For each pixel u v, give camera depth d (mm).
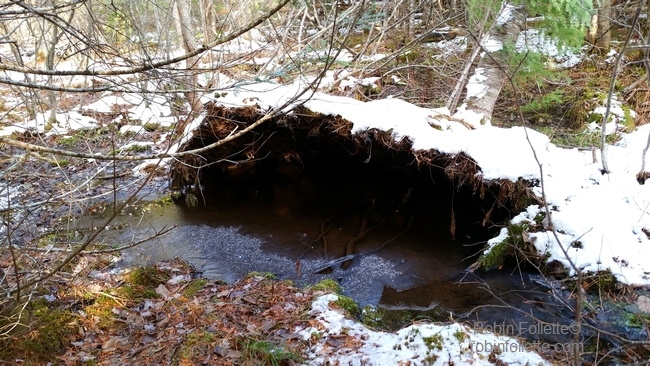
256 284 4535
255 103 6219
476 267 4754
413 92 8172
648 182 4996
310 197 6582
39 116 9977
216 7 10992
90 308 4004
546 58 7566
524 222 4742
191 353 3459
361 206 6246
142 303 4234
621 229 4488
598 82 7898
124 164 7730
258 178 7250
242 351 3455
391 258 5082
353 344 3510
